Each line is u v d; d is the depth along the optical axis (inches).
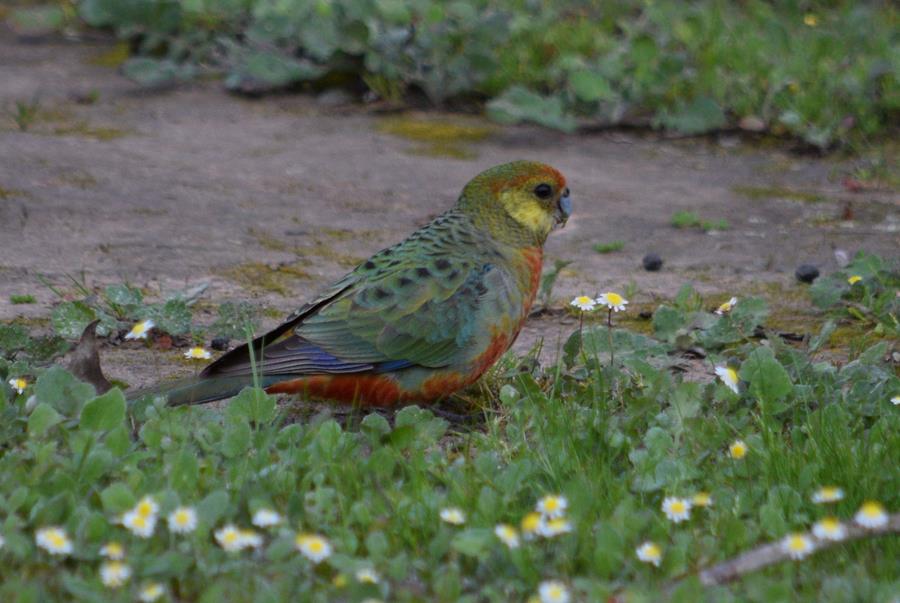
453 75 739.4
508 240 379.2
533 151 685.3
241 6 804.6
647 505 312.3
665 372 378.9
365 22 745.6
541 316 475.2
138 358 422.0
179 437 322.7
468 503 299.9
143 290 483.5
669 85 727.7
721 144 701.3
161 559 258.1
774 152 691.4
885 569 278.1
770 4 882.8
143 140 671.8
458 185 628.1
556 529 273.9
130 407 342.0
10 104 714.8
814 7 877.8
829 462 323.3
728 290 504.1
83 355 377.4
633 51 716.7
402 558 267.4
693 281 514.6
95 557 267.0
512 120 719.7
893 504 313.3
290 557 277.0
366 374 359.3
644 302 488.4
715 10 819.4
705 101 710.5
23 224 545.0
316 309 362.6
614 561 272.2
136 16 772.0
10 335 395.2
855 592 263.3
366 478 314.3
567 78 748.6
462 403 390.9
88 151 647.8
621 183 640.4
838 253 533.6
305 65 754.8
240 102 741.9
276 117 721.6
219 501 281.1
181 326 435.2
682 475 316.5
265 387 353.1
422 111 738.2
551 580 267.4
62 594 258.4
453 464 325.4
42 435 313.6
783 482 317.4
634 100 724.0
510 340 377.4
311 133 697.6
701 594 253.3
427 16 742.5
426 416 346.0
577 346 392.2
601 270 525.0
